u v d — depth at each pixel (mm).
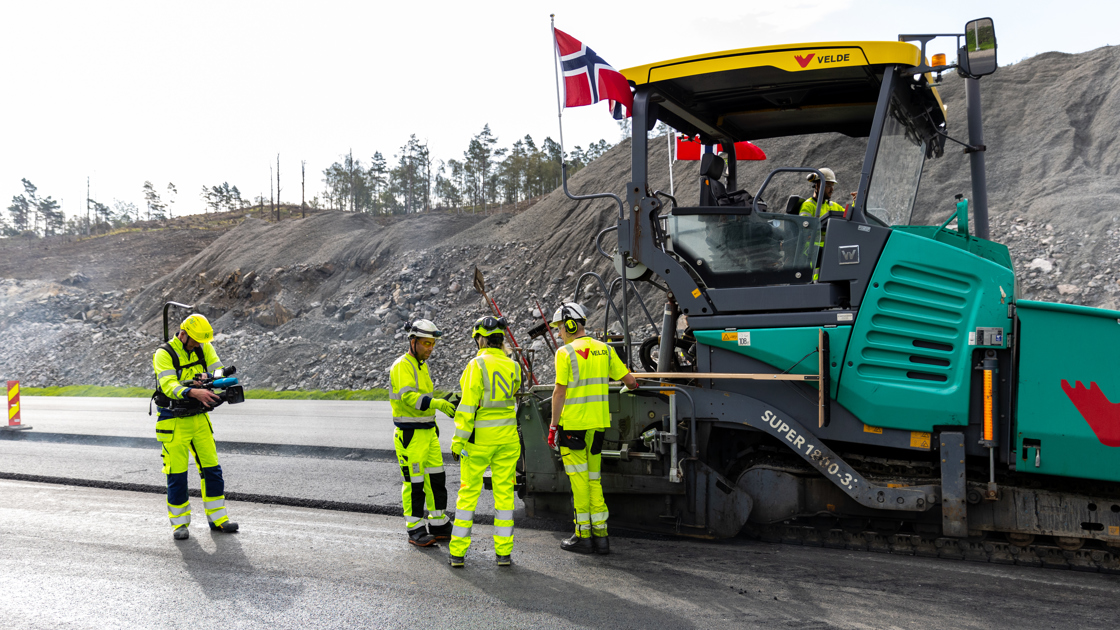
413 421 5293
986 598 4031
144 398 22219
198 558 4926
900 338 4723
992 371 4492
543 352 19016
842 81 5406
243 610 3926
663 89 5445
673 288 5324
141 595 4180
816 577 4426
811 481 4992
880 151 4922
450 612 3873
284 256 41094
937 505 4777
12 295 49281
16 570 4664
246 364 27266
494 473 4832
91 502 6750
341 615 3836
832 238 4902
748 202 5773
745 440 5492
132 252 71750
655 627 3635
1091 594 4086
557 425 4984
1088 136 22266
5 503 6715
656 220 5457
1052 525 4449
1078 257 17141
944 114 5867
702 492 5262
